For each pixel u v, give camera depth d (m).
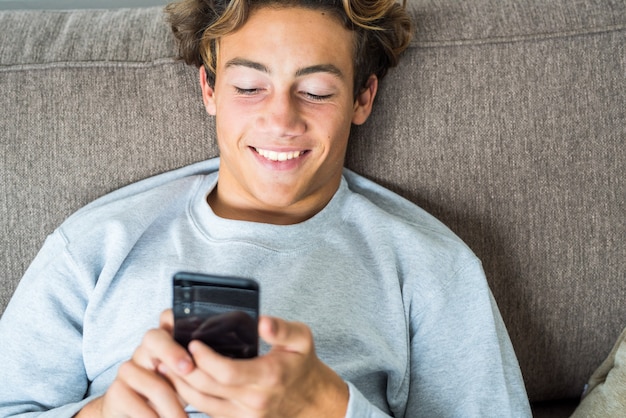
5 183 1.06
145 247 1.02
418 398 1.00
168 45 1.09
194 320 0.70
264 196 1.01
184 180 1.09
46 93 1.06
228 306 0.70
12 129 1.06
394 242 1.04
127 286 0.99
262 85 0.97
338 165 1.05
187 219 1.05
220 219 1.03
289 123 0.96
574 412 1.11
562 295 1.15
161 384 0.73
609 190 1.13
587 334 1.17
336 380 0.81
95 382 0.99
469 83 1.10
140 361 0.74
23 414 0.93
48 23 1.11
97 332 0.98
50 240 1.04
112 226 1.00
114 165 1.08
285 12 0.96
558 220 1.13
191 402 0.72
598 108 1.12
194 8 1.04
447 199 1.13
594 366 1.19
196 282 0.70
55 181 1.07
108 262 0.98
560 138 1.12
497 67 1.10
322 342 0.97
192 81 1.09
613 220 1.14
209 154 1.11
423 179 1.13
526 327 1.16
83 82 1.07
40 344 0.97
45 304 0.98
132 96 1.08
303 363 0.71
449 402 0.98
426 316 1.01
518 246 1.13
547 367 1.18
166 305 0.96
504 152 1.12
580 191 1.13
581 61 1.11
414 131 1.12
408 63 1.10
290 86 0.97
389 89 1.11
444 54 1.10
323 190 1.06
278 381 0.69
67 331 0.98
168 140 1.09
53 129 1.07
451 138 1.12
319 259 1.02
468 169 1.12
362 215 1.07
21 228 1.07
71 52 1.08
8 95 1.05
